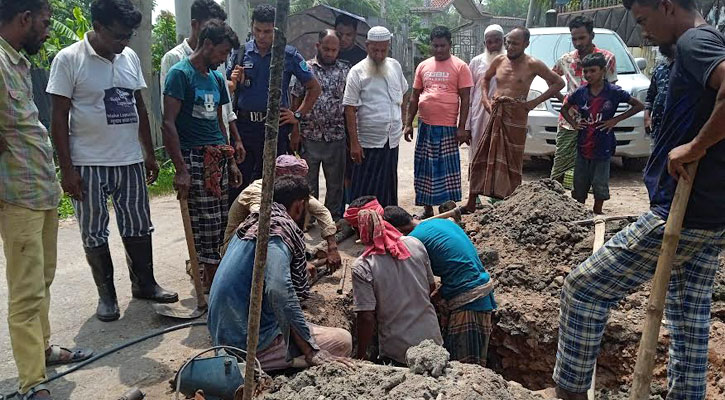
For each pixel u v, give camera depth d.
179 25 8.44
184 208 4.06
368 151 5.82
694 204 2.56
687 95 2.48
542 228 5.00
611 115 6.01
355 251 5.43
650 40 2.66
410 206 7.16
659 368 3.83
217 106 4.34
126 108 4.00
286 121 5.22
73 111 3.81
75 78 3.74
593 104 6.02
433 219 4.14
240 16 8.84
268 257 2.98
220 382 2.90
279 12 1.86
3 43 2.94
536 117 8.44
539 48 9.30
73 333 3.97
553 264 4.75
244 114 5.09
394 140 5.85
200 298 4.21
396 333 3.60
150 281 4.46
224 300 3.07
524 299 4.45
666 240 2.50
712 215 2.56
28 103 3.03
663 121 2.62
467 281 3.88
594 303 2.86
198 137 4.23
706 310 2.79
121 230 4.25
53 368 3.52
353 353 4.16
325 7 12.20
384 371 2.89
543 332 4.22
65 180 3.77
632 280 2.79
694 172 2.45
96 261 4.06
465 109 6.05
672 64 2.64
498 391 2.70
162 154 9.84
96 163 3.90
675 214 2.48
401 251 3.69
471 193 6.26
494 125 6.00
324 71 5.78
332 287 4.51
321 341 3.25
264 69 5.05
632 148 8.32
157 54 12.45
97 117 3.85
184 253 5.60
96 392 3.28
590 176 6.25
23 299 3.00
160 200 7.81
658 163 2.65
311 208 4.41
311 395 2.73
